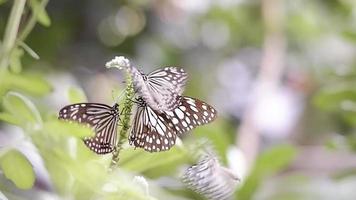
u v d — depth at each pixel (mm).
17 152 1122
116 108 1061
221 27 2465
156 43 2262
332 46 2463
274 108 2396
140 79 1021
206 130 1410
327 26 2475
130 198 1088
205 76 2422
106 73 2031
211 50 2449
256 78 2357
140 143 1061
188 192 1258
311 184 1818
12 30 1166
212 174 1098
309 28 2475
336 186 1834
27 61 1808
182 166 1256
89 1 2080
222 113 2391
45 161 1147
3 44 1164
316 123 2369
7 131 1508
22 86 1204
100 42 2117
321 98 1687
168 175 1271
